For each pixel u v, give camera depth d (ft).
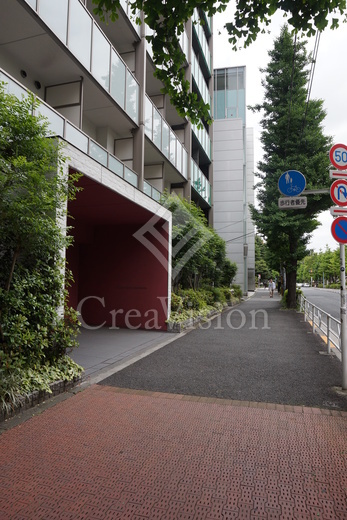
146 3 11.88
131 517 7.74
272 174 59.16
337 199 16.65
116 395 15.69
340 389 16.51
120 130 38.17
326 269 215.51
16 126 13.38
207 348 26.27
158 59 13.46
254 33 12.80
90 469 9.57
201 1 11.83
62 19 24.48
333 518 7.75
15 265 14.64
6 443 10.98
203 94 71.97
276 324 40.19
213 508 8.05
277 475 9.36
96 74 29.07
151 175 47.55
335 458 10.26
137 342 28.32
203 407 14.28
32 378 14.46
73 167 18.69
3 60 25.23
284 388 16.71
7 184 12.75
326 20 11.83
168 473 9.41
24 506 8.06
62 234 15.72
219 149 107.04
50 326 15.84
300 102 59.36
